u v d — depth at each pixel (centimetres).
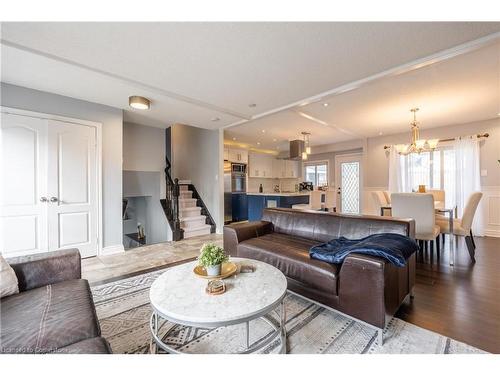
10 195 282
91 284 247
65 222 320
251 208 628
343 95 335
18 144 287
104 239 357
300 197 562
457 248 371
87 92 308
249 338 157
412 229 215
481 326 167
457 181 491
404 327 167
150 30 185
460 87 307
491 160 461
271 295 136
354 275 161
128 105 359
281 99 340
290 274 203
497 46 213
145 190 516
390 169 591
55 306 120
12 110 283
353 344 150
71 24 177
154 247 400
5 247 279
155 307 126
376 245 168
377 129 546
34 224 297
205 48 211
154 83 285
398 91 321
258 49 213
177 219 459
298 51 217
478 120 469
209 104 362
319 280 180
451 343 148
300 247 231
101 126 354
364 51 219
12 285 134
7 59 226
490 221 461
